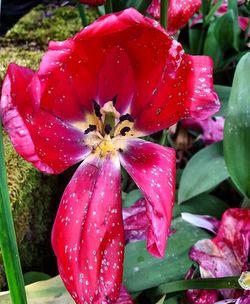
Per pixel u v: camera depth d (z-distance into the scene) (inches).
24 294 7.1
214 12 13.8
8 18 16.7
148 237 8.2
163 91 9.0
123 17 7.4
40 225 13.0
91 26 7.3
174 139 14.9
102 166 9.1
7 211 6.7
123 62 9.0
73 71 8.7
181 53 8.2
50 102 8.5
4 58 14.7
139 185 8.8
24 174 11.7
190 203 12.6
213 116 13.3
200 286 10.1
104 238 8.4
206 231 11.8
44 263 13.7
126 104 9.4
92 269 8.2
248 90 10.3
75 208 8.6
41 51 15.3
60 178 13.9
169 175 9.0
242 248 10.9
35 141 7.9
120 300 10.1
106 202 8.7
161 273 11.0
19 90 7.5
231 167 10.5
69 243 8.3
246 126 10.3
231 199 14.7
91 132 9.3
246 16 15.7
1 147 6.6
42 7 17.3
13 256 6.9
